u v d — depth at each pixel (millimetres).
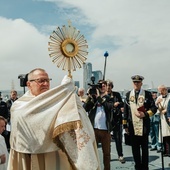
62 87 2133
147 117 6660
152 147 9711
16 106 2250
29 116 2072
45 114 2049
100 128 6543
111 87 7895
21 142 2115
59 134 1997
